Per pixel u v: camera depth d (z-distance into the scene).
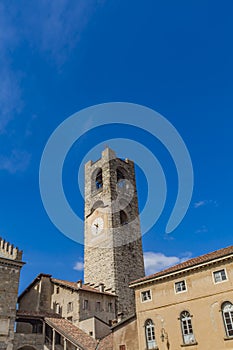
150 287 39.16
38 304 55.06
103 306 54.91
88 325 48.03
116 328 41.09
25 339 43.97
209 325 32.59
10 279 43.66
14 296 42.97
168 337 35.09
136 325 39.06
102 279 62.59
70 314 51.94
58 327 44.69
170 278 37.56
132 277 64.00
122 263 63.84
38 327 50.12
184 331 34.38
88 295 53.91
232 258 33.09
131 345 38.41
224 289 32.78
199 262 35.06
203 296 34.03
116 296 58.22
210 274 34.41
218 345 31.30
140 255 68.88
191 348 32.94
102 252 65.56
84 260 68.44
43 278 57.81
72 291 53.91
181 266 37.12
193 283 35.34
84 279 66.06
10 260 44.31
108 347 40.88
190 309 34.53
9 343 40.25
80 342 41.81
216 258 33.91
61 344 47.38
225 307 32.34
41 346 44.78
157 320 36.81
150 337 36.91
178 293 36.22
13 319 41.72
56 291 56.62
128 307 59.12
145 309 38.47
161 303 37.22
